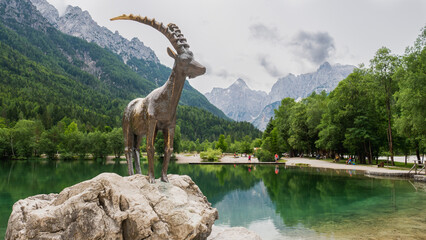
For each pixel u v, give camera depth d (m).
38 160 47.94
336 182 18.73
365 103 31.56
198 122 145.00
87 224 3.88
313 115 42.03
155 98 5.25
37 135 53.50
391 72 27.42
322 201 12.95
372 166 28.78
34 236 3.82
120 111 131.50
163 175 5.62
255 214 10.86
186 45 4.95
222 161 46.00
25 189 17.05
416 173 19.41
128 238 4.13
